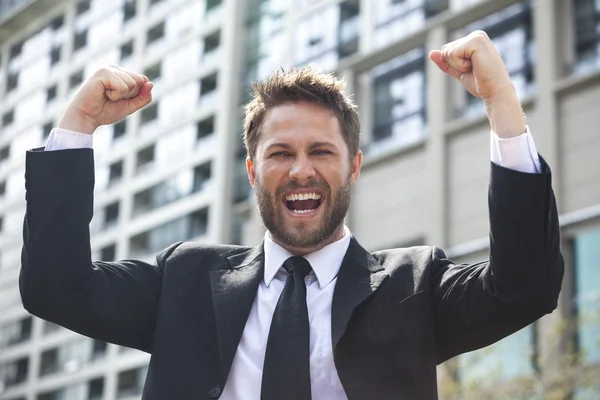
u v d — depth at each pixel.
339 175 3.21
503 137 2.98
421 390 2.98
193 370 3.06
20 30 56.50
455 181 20.30
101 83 3.15
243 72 39.03
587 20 19.22
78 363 45.28
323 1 27.44
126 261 3.35
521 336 15.84
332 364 3.01
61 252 3.04
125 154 46.03
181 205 41.91
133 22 48.34
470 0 22.67
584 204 17.80
